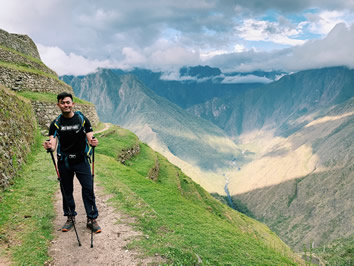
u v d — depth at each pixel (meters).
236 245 10.17
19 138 13.42
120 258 5.75
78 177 6.26
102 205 9.11
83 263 5.42
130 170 19.61
